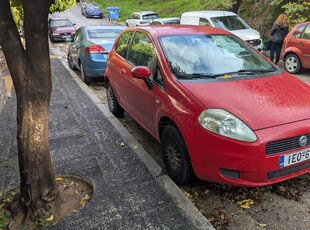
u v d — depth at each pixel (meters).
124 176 3.85
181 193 3.48
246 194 3.59
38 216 3.11
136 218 3.12
